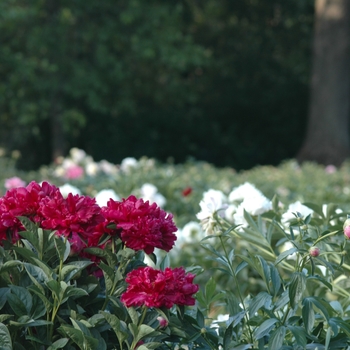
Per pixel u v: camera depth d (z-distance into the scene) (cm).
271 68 2553
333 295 371
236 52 2542
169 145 2455
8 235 237
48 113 2011
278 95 2544
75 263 225
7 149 2072
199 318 243
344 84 2048
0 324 215
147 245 228
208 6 2486
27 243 232
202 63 2069
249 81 2553
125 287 231
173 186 744
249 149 2533
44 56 1925
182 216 668
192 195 736
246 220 315
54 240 219
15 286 221
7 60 1817
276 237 332
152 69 2175
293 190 848
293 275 230
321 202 616
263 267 249
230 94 2531
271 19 2547
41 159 2233
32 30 1844
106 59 1902
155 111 2417
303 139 2577
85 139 2322
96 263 237
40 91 1898
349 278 321
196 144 2498
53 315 222
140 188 740
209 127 2491
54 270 227
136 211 228
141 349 212
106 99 2127
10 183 721
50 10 1912
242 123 2569
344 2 2028
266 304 255
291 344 245
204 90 2528
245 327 253
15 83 1859
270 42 2547
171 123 2436
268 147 2566
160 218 233
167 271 213
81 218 225
